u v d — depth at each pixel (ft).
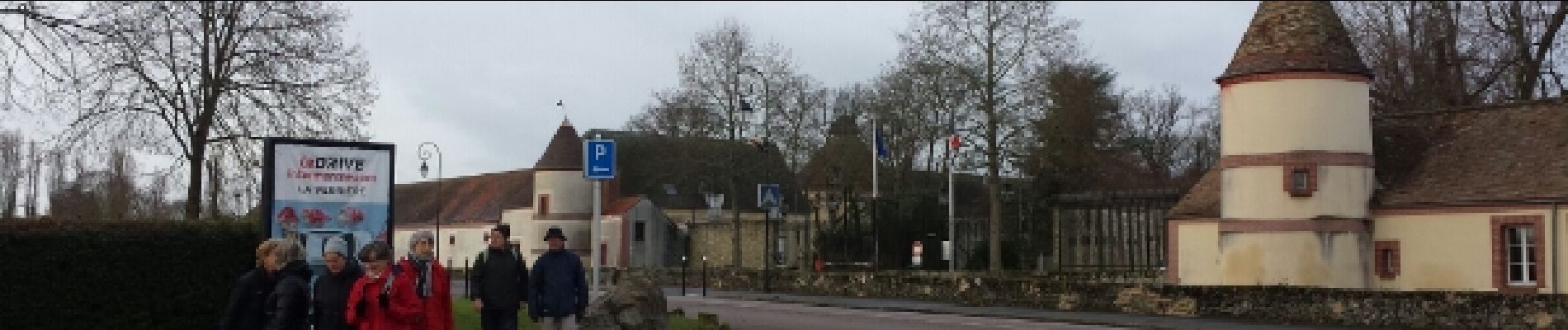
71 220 56.85
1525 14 140.36
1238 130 107.45
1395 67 154.20
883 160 171.12
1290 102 104.12
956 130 153.89
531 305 53.01
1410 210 102.73
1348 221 103.50
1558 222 91.71
